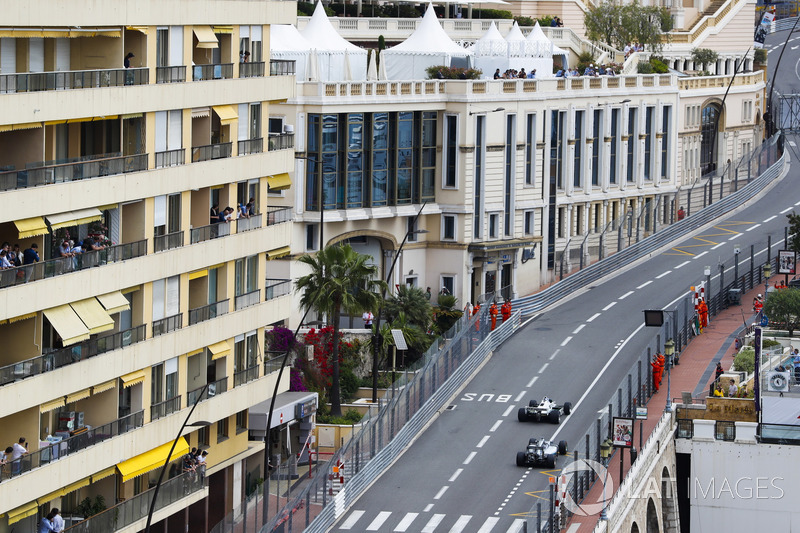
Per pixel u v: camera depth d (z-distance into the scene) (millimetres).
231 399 139625
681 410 170000
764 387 169750
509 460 160375
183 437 133250
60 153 121062
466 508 148375
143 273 126062
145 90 125000
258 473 150625
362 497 150125
